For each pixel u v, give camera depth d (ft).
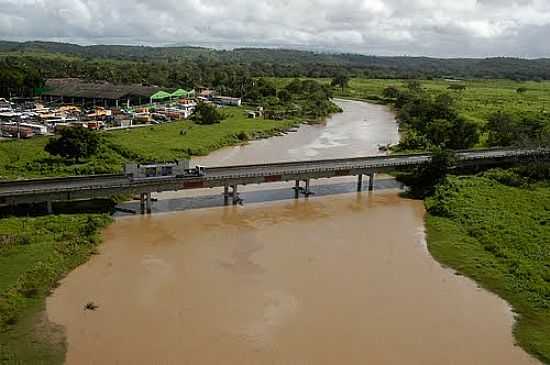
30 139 348.59
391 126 532.73
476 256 190.90
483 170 314.14
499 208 237.86
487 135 424.87
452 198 253.24
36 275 161.48
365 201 265.54
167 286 164.35
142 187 227.81
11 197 204.44
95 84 625.82
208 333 138.41
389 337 138.72
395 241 208.54
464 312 152.25
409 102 618.85
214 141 393.09
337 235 214.69
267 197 266.98
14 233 188.34
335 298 159.43
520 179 286.66
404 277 175.01
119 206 240.32
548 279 169.68
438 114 453.99
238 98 647.56
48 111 478.18
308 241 207.00
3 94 583.99
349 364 126.82
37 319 141.08
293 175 261.24
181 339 135.33
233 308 151.74
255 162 340.39
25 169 275.80
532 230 210.18
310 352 131.23
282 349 132.16
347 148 399.85
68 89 592.60
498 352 132.77
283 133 467.11
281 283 168.76
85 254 184.24
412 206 258.98
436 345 135.54
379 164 284.20
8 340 130.82
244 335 138.00
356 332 140.77
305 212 245.04
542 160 318.45
